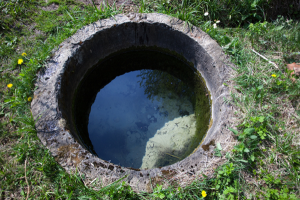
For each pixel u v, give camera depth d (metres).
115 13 2.90
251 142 2.11
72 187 1.83
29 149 2.06
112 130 2.97
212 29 2.84
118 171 1.86
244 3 3.10
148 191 1.79
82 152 1.94
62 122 2.10
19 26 2.90
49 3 3.11
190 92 3.28
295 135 2.21
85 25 2.78
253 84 2.48
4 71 2.57
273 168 2.05
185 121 2.98
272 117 2.25
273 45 2.83
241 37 2.92
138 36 3.08
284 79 2.54
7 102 2.29
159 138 2.87
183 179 1.86
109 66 3.33
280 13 3.24
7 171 1.98
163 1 3.16
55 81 2.30
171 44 3.09
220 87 2.52
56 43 2.65
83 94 3.02
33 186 1.93
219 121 2.26
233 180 1.96
